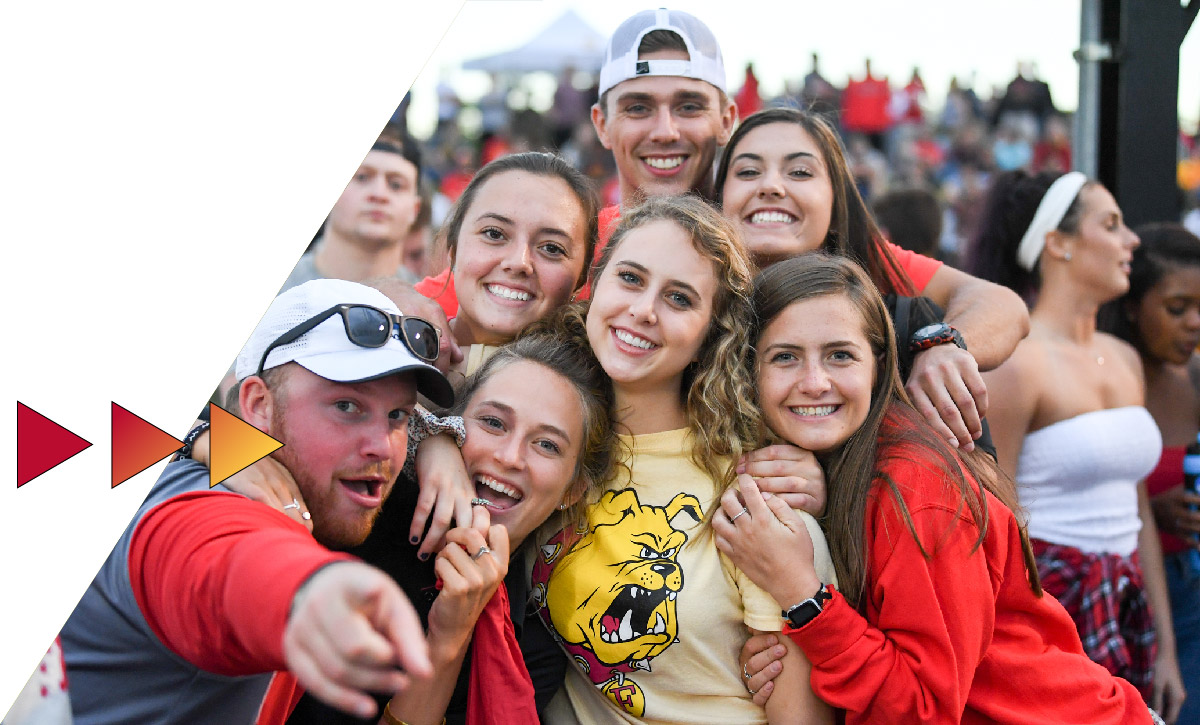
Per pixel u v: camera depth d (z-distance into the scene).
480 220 1.97
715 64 2.69
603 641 1.69
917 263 2.69
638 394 1.82
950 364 1.94
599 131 2.88
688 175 2.70
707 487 1.77
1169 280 3.04
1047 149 11.65
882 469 1.72
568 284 2.01
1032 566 1.84
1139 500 2.97
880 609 1.68
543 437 1.69
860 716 1.63
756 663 1.68
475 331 2.05
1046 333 2.76
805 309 1.75
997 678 1.75
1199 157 9.49
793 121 2.34
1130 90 3.14
